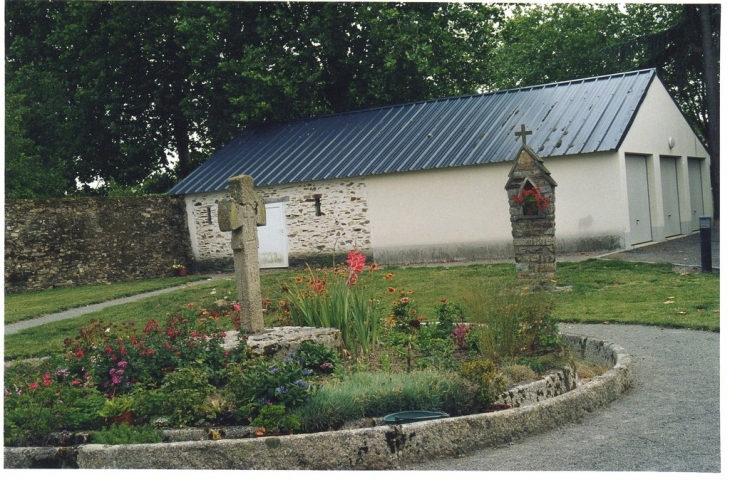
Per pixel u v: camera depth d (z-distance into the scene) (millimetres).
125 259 24844
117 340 8852
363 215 23750
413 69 29578
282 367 7449
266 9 29906
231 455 6230
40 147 32000
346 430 6363
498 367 8281
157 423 6949
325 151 25188
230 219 9875
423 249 23016
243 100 28406
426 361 8625
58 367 8539
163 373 8344
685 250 20328
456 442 6500
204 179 26188
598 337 11070
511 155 21484
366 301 10586
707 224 16406
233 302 15664
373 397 7125
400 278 18672
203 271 26359
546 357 8914
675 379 8484
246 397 7094
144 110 32875
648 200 23016
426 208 22891
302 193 24641
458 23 30781
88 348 8977
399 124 25203
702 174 28297
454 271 19172
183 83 32250
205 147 35469
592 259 19125
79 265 23875
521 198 14930
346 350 9539
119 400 7223
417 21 29422
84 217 24062
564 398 7219
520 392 7578
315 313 10320
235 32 30047
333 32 29156
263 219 10406
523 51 37188
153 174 35219
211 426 6922
